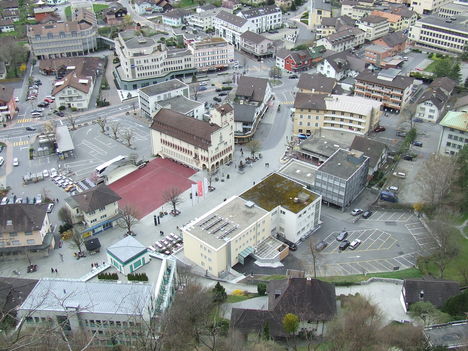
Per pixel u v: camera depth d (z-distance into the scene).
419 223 160.38
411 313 114.19
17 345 66.25
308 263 146.00
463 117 185.00
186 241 144.50
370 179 182.12
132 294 112.25
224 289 126.69
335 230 159.50
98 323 108.00
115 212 164.38
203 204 173.12
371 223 162.00
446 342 99.31
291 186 162.00
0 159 198.00
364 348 98.12
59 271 145.25
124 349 103.75
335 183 163.12
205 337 106.56
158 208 171.88
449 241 140.00
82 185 182.38
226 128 187.88
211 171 188.00
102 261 148.75
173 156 197.75
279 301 113.75
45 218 154.88
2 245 148.88
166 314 109.44
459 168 165.50
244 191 164.88
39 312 106.75
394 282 130.12
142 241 157.00
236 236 140.12
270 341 104.31
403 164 191.12
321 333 111.56
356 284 129.75
